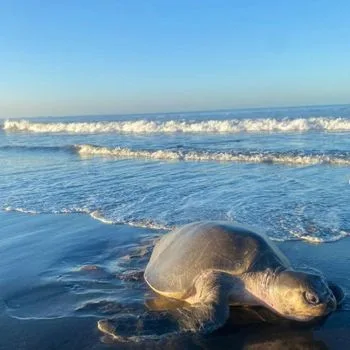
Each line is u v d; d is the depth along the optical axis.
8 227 2.59
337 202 2.66
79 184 3.75
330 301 1.27
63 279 1.76
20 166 5.21
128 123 10.29
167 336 1.27
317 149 4.98
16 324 1.42
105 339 1.29
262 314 1.38
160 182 3.62
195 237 1.54
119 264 1.88
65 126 11.79
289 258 1.83
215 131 8.52
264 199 2.81
